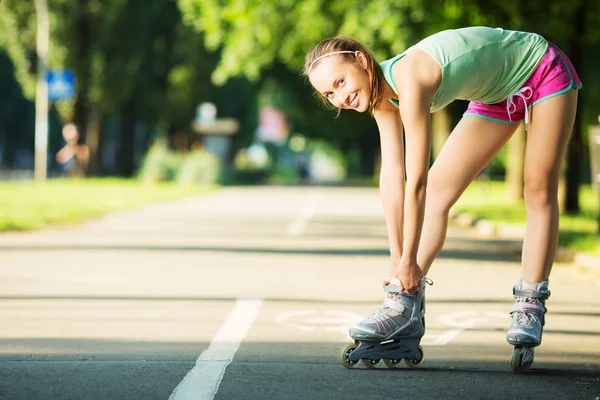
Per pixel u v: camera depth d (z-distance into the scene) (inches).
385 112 311.6
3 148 4195.4
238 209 1411.2
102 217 1186.0
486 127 309.9
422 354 311.6
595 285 569.3
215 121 3191.4
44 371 298.5
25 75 2564.0
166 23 2893.7
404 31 1507.1
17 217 1045.2
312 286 546.3
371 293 519.5
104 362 314.8
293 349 345.4
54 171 4111.7
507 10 1113.4
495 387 280.2
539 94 302.7
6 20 2532.0
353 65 291.7
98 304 463.8
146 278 574.2
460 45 292.7
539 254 311.7
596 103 1576.0
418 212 293.4
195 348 345.4
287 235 927.0
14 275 583.5
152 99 2945.4
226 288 532.4
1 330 383.6
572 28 1182.9
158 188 2148.1
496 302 487.2
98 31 2591.0
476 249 819.4
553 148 305.3
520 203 1496.1
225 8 1750.7
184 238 877.2
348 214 1306.6
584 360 327.9
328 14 1663.4
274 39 1732.3
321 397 264.8
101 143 2844.5
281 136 4355.3
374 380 289.3
